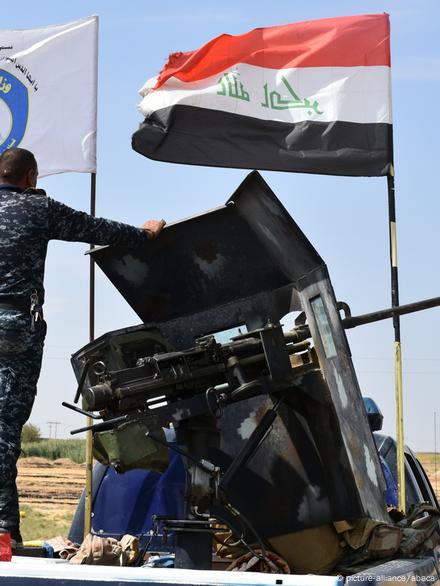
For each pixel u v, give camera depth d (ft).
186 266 18.63
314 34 38.34
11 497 16.31
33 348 16.71
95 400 16.26
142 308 18.84
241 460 16.87
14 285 16.63
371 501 16.31
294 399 17.85
